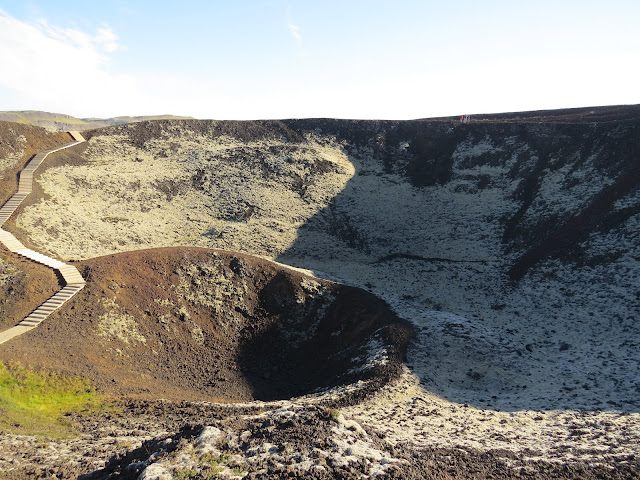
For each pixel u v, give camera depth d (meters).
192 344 24.67
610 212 37.94
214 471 9.46
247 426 12.18
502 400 20.09
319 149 65.06
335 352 25.58
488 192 51.34
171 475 9.20
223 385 22.38
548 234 40.44
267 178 56.81
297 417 12.56
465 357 23.62
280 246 45.41
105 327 22.50
